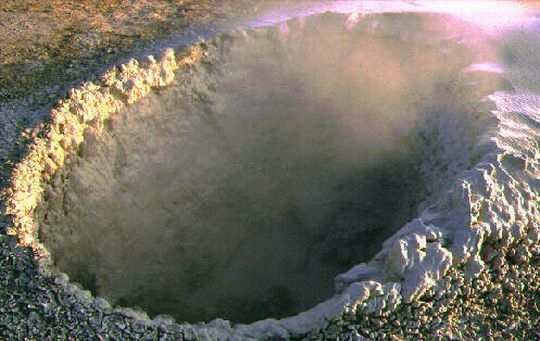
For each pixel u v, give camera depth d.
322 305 5.48
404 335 5.38
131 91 7.62
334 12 8.91
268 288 8.19
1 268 5.51
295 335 5.27
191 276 7.91
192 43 8.37
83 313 5.25
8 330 5.11
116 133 7.50
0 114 7.06
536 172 6.39
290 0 10.01
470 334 5.54
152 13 9.54
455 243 5.74
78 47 8.52
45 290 5.39
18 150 6.49
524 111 7.15
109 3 9.92
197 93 8.30
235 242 8.39
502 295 5.80
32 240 5.80
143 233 7.59
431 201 7.27
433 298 5.57
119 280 7.13
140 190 7.68
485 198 6.02
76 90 7.26
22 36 8.80
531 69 8.02
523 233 5.96
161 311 7.40
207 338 5.15
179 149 8.13
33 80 7.75
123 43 8.59
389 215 8.37
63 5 9.83
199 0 10.05
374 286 5.42
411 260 5.57
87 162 7.10
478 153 6.64
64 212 6.71
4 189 6.01
